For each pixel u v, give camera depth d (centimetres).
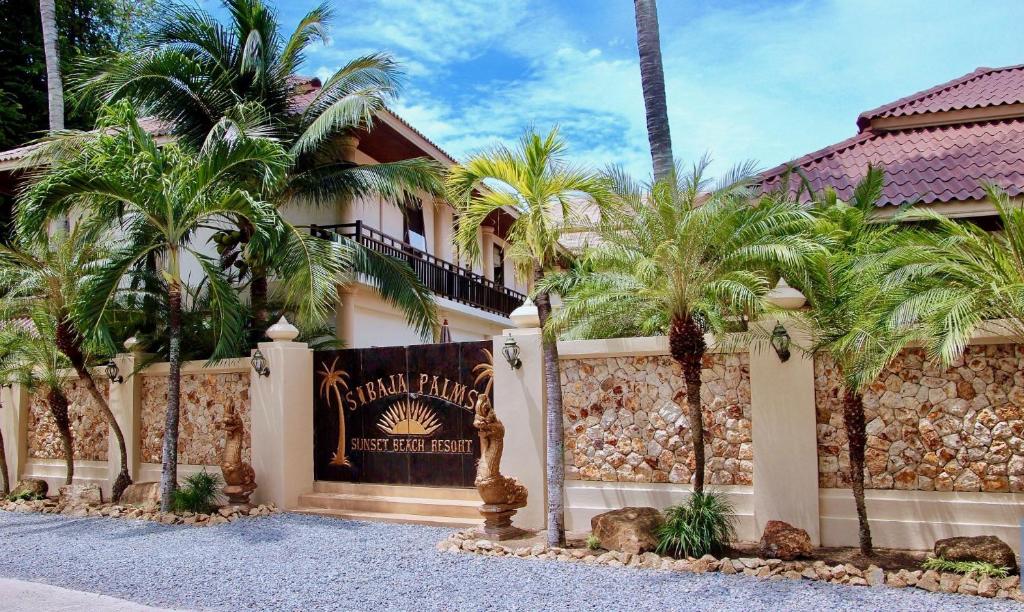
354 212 1791
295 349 1202
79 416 1477
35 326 1367
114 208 1241
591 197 841
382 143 1805
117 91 1356
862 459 770
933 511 799
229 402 1284
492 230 2472
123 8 2933
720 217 788
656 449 932
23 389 1555
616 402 958
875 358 718
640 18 1321
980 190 1171
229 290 1253
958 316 649
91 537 1043
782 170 1423
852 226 907
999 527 773
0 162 1816
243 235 1504
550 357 880
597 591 705
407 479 1130
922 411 816
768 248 765
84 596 744
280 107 1521
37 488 1422
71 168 1116
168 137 1619
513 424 995
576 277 921
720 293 800
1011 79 1548
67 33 2752
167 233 1181
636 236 832
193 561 878
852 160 1411
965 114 1423
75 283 1274
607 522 847
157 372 1364
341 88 1476
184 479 1250
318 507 1162
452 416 1097
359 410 1179
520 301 2870
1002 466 780
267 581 782
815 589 691
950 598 657
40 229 1155
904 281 710
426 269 2062
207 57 1470
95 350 1223
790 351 853
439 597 709
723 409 902
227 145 1166
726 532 813
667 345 920
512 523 981
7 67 2558
